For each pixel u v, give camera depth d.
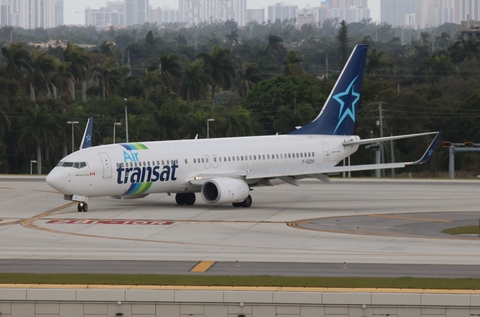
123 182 164.62
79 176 160.12
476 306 81.06
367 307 82.00
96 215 160.00
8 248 120.88
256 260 108.94
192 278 92.25
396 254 114.88
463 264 105.12
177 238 131.50
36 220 152.88
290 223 150.25
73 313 83.44
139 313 83.38
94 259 109.69
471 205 181.62
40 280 90.50
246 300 82.69
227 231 139.50
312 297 82.19
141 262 107.00
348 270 100.50
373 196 199.25
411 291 83.94
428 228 144.50
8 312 83.44
